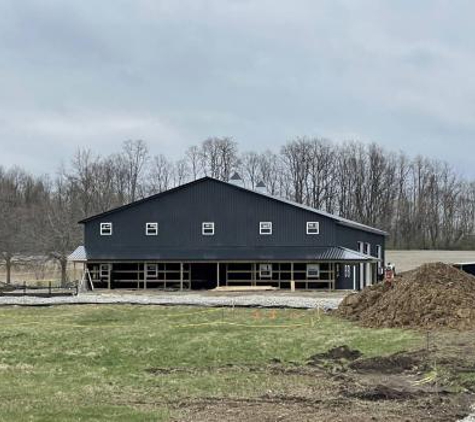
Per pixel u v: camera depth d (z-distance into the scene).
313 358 18.33
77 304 34.34
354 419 10.74
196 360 18.36
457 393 13.30
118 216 48.47
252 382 14.80
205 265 48.09
